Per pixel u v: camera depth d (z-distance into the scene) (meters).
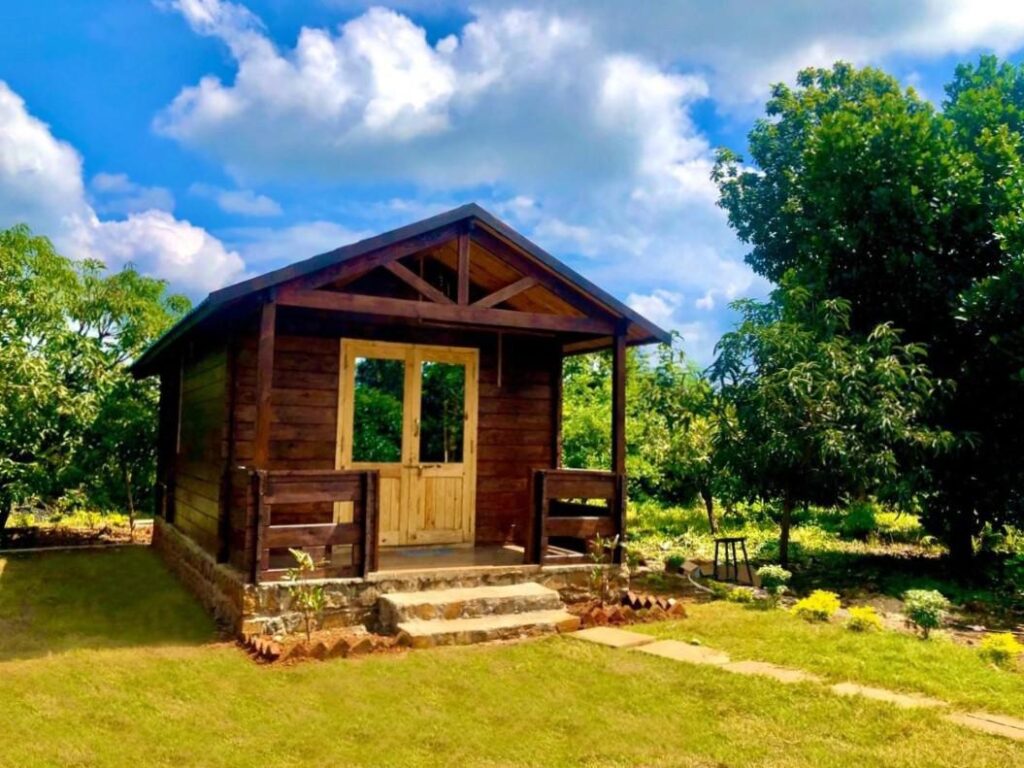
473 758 4.21
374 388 9.25
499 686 5.42
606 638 6.79
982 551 12.77
